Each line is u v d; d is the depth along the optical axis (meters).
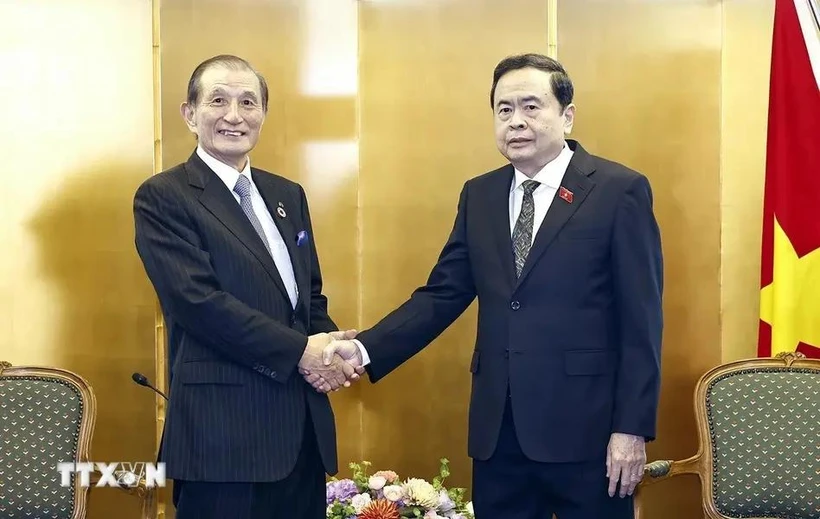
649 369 2.34
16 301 3.45
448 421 3.59
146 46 3.48
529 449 2.35
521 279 2.43
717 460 2.87
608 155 3.55
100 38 3.47
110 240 3.48
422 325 2.70
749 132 3.59
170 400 2.34
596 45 3.54
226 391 2.31
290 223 2.59
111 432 3.48
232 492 2.29
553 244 2.43
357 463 3.59
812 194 3.27
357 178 3.60
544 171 2.54
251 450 2.29
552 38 3.53
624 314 2.38
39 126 3.45
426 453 3.59
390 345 2.67
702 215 3.58
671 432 3.58
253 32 3.54
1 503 2.76
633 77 3.55
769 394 2.90
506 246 2.51
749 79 3.59
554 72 2.52
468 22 3.55
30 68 3.45
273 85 3.55
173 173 2.46
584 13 3.54
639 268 2.39
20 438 2.81
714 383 2.95
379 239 3.60
